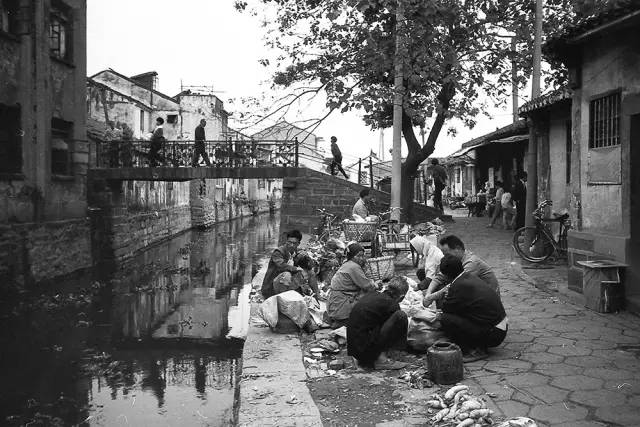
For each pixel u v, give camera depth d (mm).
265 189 60844
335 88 13117
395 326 5664
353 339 5730
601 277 7504
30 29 14062
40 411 6715
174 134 33500
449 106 16500
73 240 15984
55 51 15742
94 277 16000
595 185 8258
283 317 7277
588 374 5191
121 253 19500
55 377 7949
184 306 12719
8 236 12617
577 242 8539
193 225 34375
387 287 6098
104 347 9461
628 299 7414
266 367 5812
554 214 11945
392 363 5727
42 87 14367
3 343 9523
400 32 12672
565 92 11234
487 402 4625
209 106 34625
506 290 9062
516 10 15734
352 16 14047
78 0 16688
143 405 6910
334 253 11062
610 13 7027
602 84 8062
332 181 17000
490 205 21281
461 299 5773
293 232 9039
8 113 13820
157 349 9406
